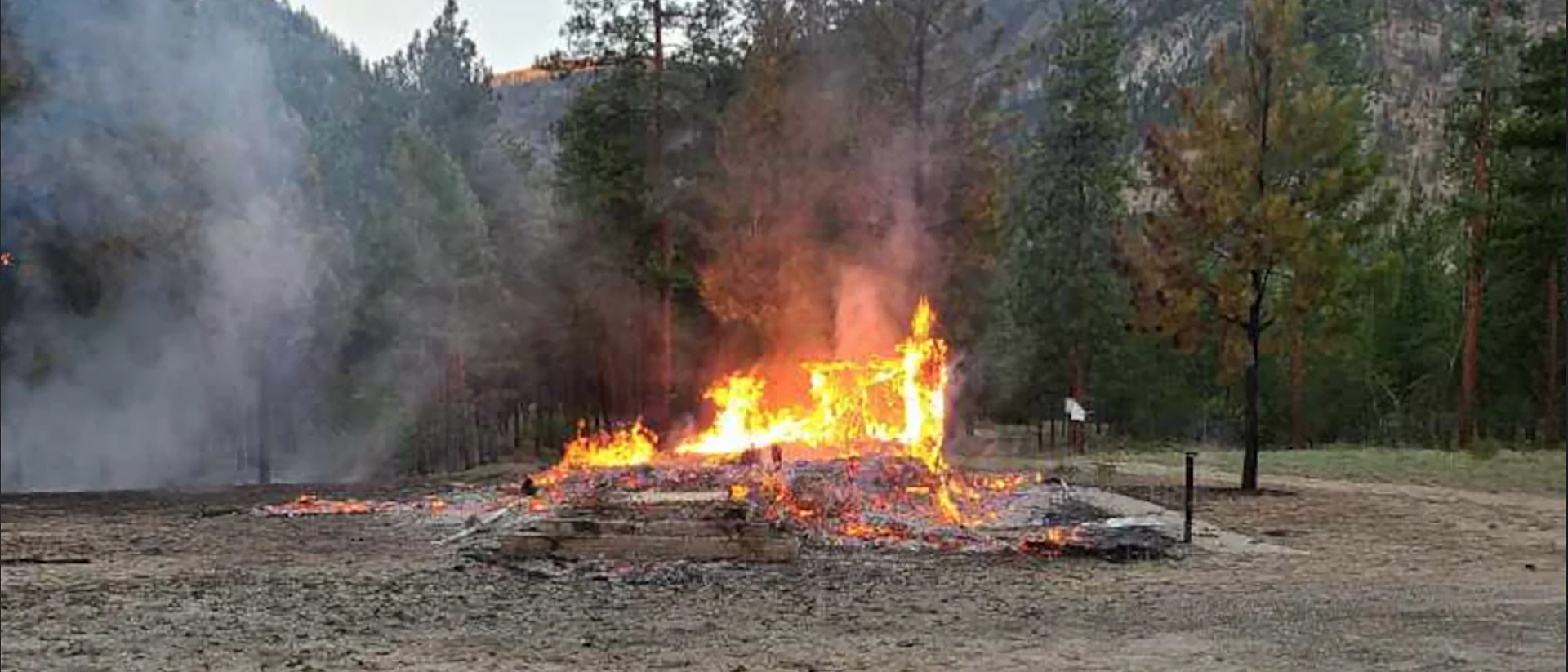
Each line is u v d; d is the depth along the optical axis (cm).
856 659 697
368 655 728
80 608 899
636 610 891
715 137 3247
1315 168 1931
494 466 3048
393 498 1812
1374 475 1916
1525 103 1054
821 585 1011
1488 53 1573
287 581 1037
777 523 1219
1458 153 2234
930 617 841
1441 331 3869
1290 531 1312
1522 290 2295
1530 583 776
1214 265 2128
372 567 1119
